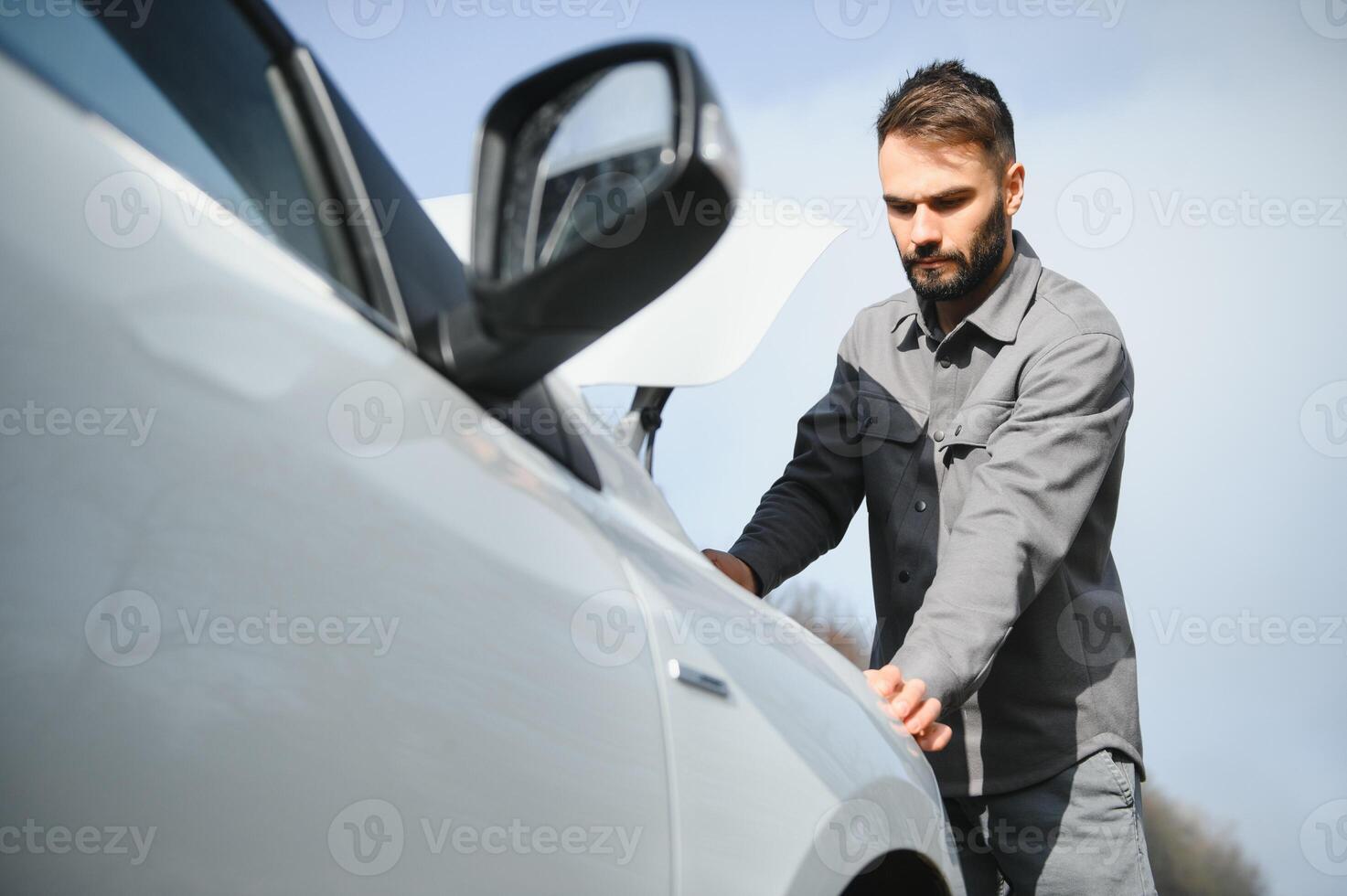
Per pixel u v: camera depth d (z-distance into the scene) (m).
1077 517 1.82
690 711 0.92
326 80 0.94
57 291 0.61
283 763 0.63
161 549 0.61
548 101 0.80
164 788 0.59
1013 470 1.81
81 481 0.59
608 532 0.97
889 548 2.10
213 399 0.66
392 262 0.88
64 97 0.69
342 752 0.66
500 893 0.73
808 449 2.21
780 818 0.97
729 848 0.90
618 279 0.76
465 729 0.72
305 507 0.68
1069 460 1.83
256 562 0.65
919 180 1.93
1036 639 1.95
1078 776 1.94
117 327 0.63
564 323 0.79
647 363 1.46
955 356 2.06
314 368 0.73
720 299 1.51
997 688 1.97
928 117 1.92
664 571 1.02
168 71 0.83
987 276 2.00
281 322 0.72
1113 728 1.96
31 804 0.56
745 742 0.97
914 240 1.97
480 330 0.83
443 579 0.74
